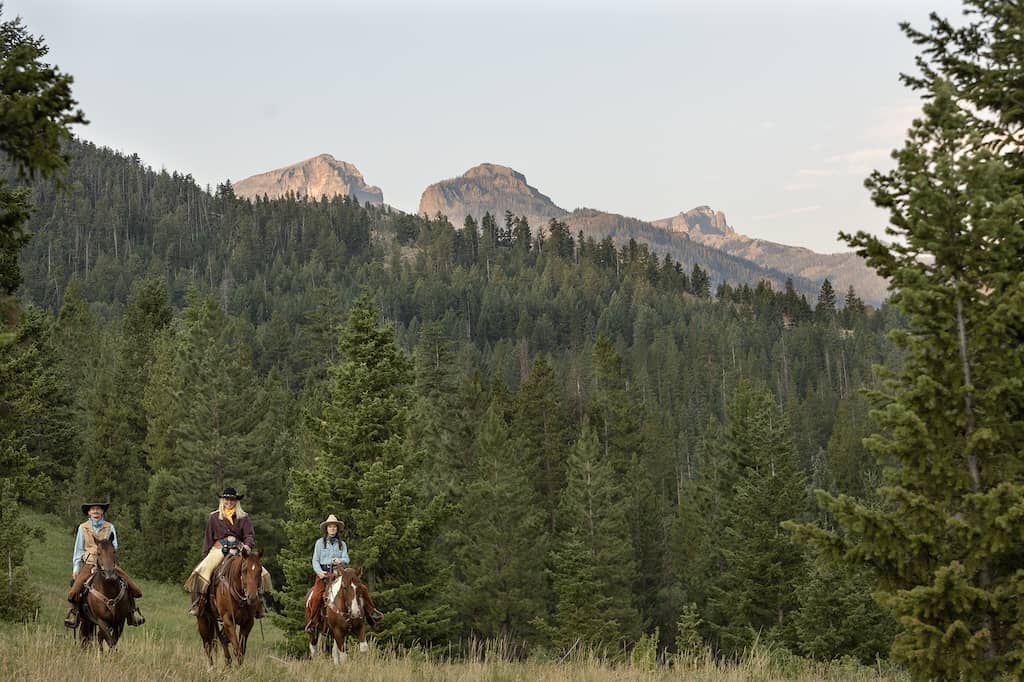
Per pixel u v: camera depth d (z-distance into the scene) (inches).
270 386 3058.6
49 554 1898.4
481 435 2158.0
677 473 4183.1
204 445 2059.5
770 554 1836.9
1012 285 412.5
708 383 6850.4
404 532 1063.0
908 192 438.6
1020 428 412.8
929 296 408.8
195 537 1994.3
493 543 1991.9
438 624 1079.6
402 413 1139.3
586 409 3284.9
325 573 623.5
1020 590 382.9
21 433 2078.0
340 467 1113.4
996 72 474.9
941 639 400.5
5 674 398.9
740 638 1838.1
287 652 1046.4
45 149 319.9
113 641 528.1
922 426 406.6
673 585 2516.0
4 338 369.7
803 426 5064.0
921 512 418.3
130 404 2571.4
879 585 437.1
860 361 7185.0
